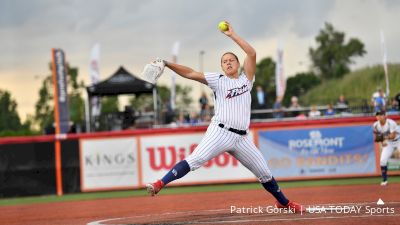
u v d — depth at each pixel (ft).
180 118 81.25
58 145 64.08
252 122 69.10
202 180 63.31
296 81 140.77
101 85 81.20
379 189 47.39
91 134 63.77
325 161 63.00
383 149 53.06
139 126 78.02
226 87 28.25
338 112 79.61
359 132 62.75
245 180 62.85
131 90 80.84
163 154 63.31
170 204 43.45
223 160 63.10
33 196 63.77
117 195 58.34
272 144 63.36
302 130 63.21
